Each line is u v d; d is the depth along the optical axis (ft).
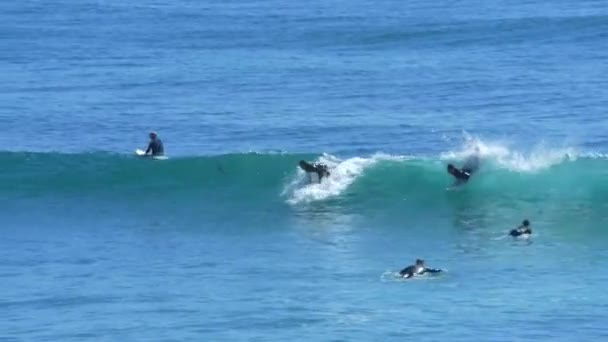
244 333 331.98
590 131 585.63
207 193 452.76
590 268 371.76
